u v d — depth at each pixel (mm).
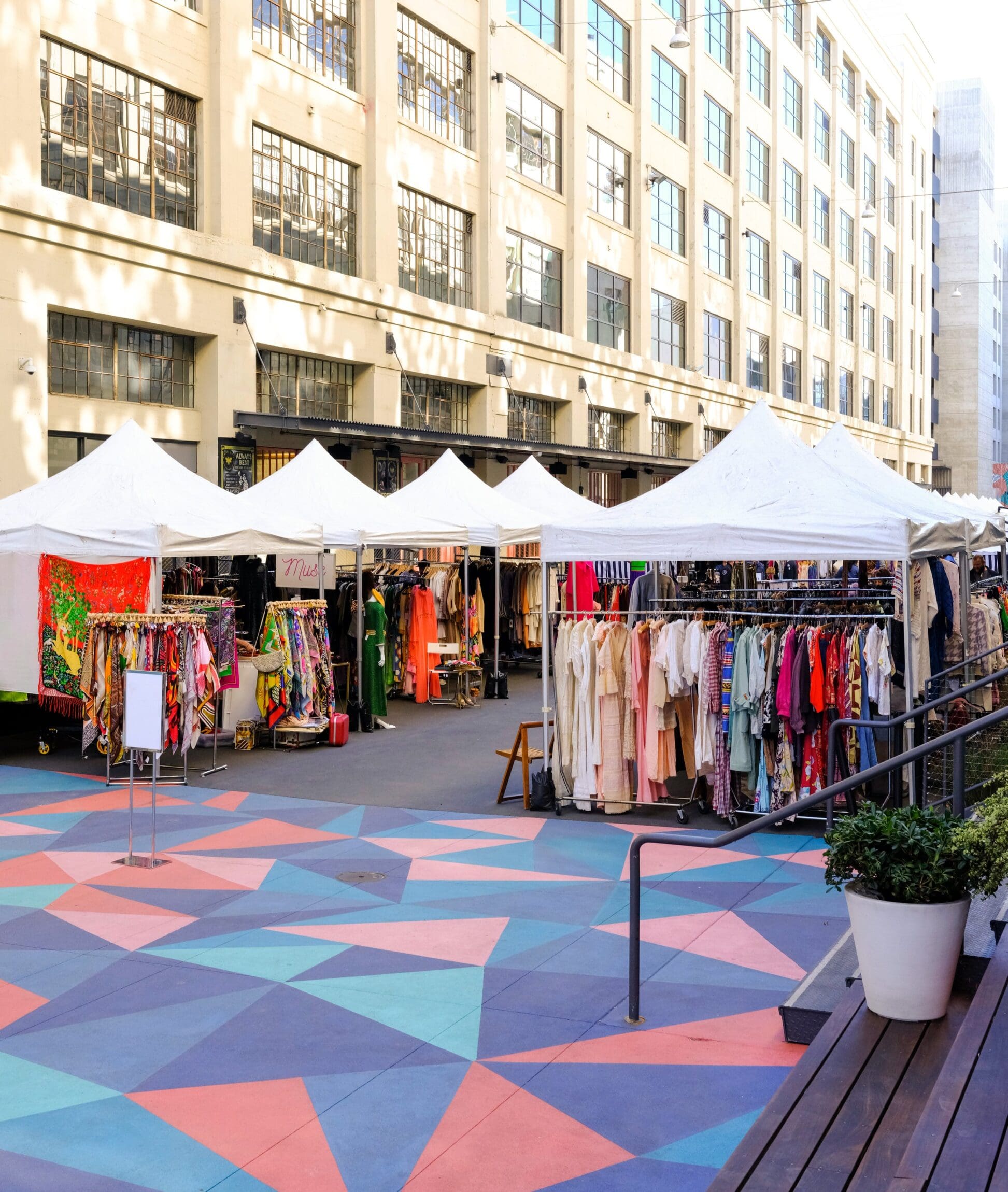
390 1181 4004
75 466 12953
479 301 25203
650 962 6125
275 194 19922
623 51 31484
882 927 4637
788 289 42125
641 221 31828
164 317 17547
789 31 41844
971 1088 3682
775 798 9086
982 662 13219
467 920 6859
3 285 15156
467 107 25125
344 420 20578
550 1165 4090
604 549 9609
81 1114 4508
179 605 12266
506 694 17062
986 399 69875
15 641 11906
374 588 15633
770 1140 3734
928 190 59156
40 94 15883
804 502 9445
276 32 19922
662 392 33000
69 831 9016
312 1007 5551
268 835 8898
